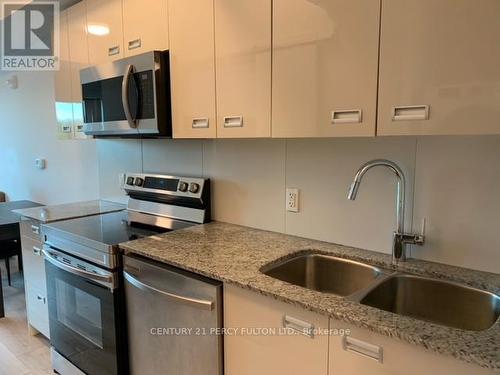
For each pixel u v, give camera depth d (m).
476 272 1.38
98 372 2.00
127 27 2.07
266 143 1.96
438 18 1.09
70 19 2.49
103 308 1.89
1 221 2.98
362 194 1.66
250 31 1.54
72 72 2.55
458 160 1.40
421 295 1.42
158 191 2.39
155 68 1.87
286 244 1.77
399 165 1.54
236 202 2.14
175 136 1.93
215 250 1.69
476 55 1.04
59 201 3.72
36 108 3.87
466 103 1.07
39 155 3.94
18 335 2.75
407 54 1.16
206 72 1.72
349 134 1.31
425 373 0.98
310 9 1.36
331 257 1.65
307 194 1.84
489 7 1.01
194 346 1.54
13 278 3.79
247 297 1.34
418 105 1.15
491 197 1.34
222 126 1.70
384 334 1.02
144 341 1.77
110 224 2.28
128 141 2.77
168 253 1.65
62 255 2.12
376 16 1.21
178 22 1.81
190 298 1.49
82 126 2.49
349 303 1.17
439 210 1.46
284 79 1.46
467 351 0.90
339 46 1.30
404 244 1.51
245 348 1.38
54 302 2.27
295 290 1.26
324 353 1.17
